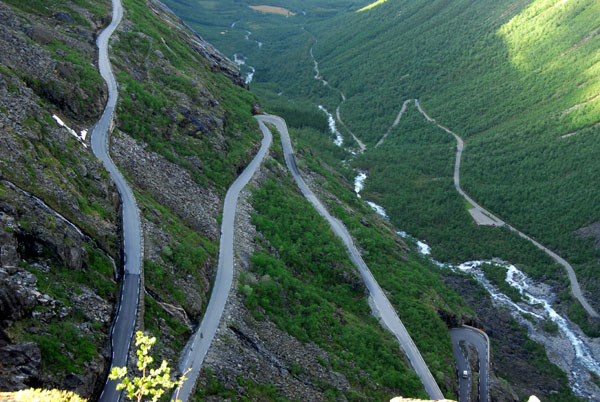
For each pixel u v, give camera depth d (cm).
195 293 4547
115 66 7381
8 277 2959
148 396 3195
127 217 4703
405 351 5991
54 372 2789
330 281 6575
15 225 3278
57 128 4784
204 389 3588
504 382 7075
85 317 3331
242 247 5897
